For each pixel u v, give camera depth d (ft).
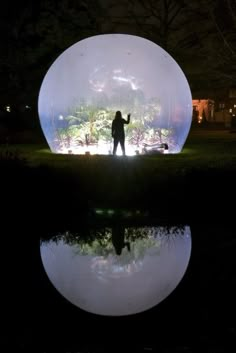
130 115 51.57
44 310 16.30
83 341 14.12
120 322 15.29
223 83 104.37
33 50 90.94
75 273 20.02
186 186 32.76
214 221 27.55
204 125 133.49
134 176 35.58
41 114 56.70
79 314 15.94
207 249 22.70
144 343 13.93
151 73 53.11
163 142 55.31
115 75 52.49
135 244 23.79
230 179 33.99
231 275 19.33
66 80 53.52
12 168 36.19
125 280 19.10
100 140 54.39
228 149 63.36
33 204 30.17
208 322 15.17
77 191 31.86
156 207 30.09
